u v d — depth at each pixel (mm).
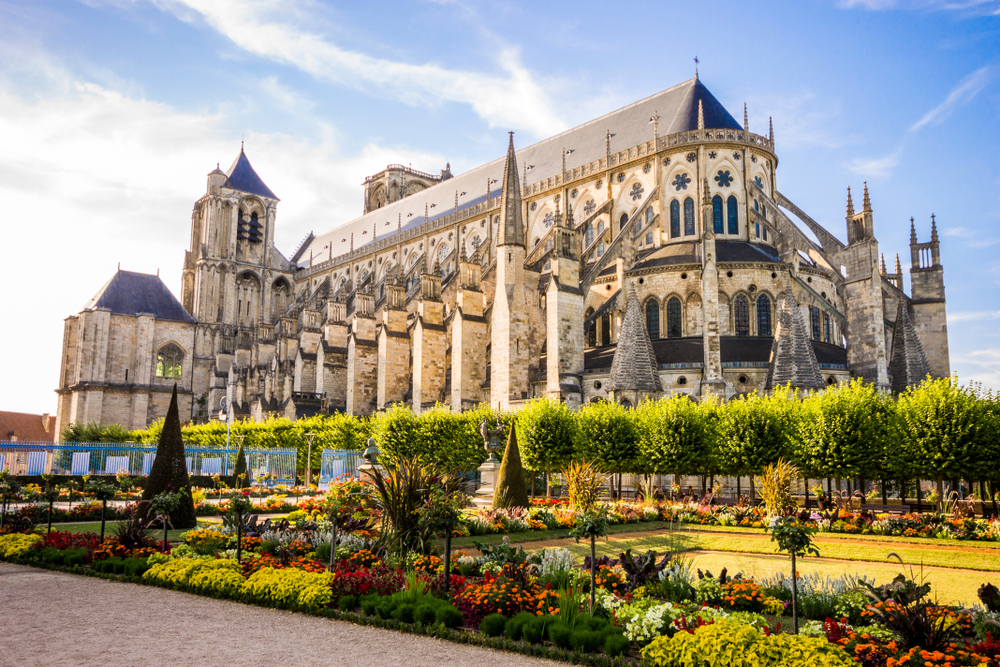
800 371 58062
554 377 65688
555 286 66562
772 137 84812
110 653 14508
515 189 73250
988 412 42875
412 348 86938
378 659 14539
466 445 58469
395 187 163500
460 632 16688
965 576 25125
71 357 121875
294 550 25500
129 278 123375
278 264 149125
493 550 24000
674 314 71438
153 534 32000
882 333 64188
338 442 77062
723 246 74938
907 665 13602
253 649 15031
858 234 66812
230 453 82688
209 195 137750
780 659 12961
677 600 19156
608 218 85812
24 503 48531
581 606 17703
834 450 44719
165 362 123562
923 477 45156
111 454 77812
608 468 51781
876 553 29578
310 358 103812
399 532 25500
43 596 20203
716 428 49062
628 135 90938
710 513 40750
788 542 15781
